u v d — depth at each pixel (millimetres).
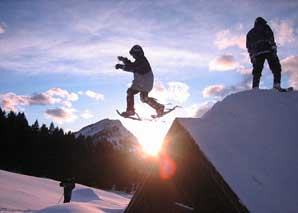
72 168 86312
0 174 29375
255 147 7473
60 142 87750
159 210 9492
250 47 10422
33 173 80375
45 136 87500
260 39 10141
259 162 7105
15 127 79438
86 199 28188
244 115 8422
